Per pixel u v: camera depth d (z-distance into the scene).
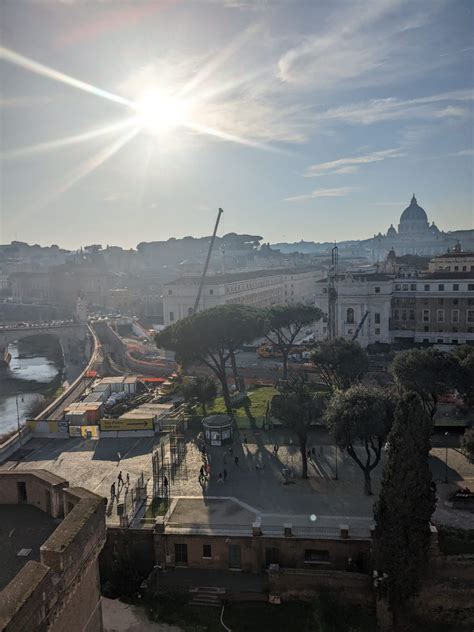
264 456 66.38
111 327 182.62
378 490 55.91
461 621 43.31
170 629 41.59
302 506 52.78
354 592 44.62
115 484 60.41
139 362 134.88
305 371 110.25
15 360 190.88
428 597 43.56
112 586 46.78
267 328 98.81
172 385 106.62
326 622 42.59
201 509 52.84
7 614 19.09
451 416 76.38
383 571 42.12
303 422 59.09
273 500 54.31
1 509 32.97
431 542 43.34
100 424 77.62
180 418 81.06
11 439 78.06
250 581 46.88
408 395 40.94
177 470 62.81
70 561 23.77
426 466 40.81
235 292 160.62
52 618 22.41
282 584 45.38
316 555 47.22
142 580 47.59
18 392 143.00
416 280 129.25
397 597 41.31
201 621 42.56
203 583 46.88
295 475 60.38
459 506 51.38
